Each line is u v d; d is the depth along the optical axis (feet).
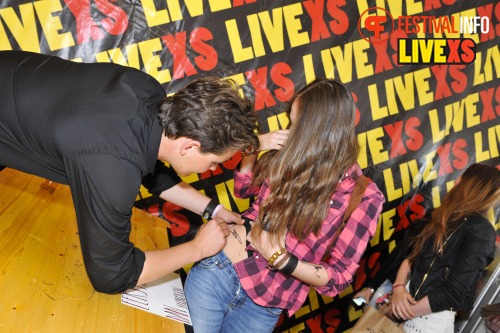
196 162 4.15
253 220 5.80
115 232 3.82
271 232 5.06
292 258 4.99
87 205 3.72
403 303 7.88
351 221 5.14
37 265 4.31
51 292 4.04
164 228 6.47
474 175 7.95
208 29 8.19
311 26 8.59
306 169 4.93
